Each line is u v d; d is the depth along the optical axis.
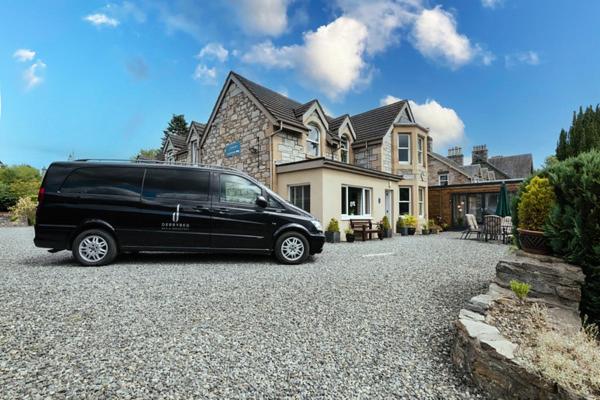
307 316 3.13
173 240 5.67
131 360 2.20
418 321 3.01
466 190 18.17
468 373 2.02
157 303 3.44
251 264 5.85
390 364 2.21
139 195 5.62
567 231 2.80
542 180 3.25
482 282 4.52
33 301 3.40
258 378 2.01
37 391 1.79
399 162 16.16
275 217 5.99
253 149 12.41
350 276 4.86
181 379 1.97
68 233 5.35
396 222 14.80
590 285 2.57
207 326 2.84
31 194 20.28
